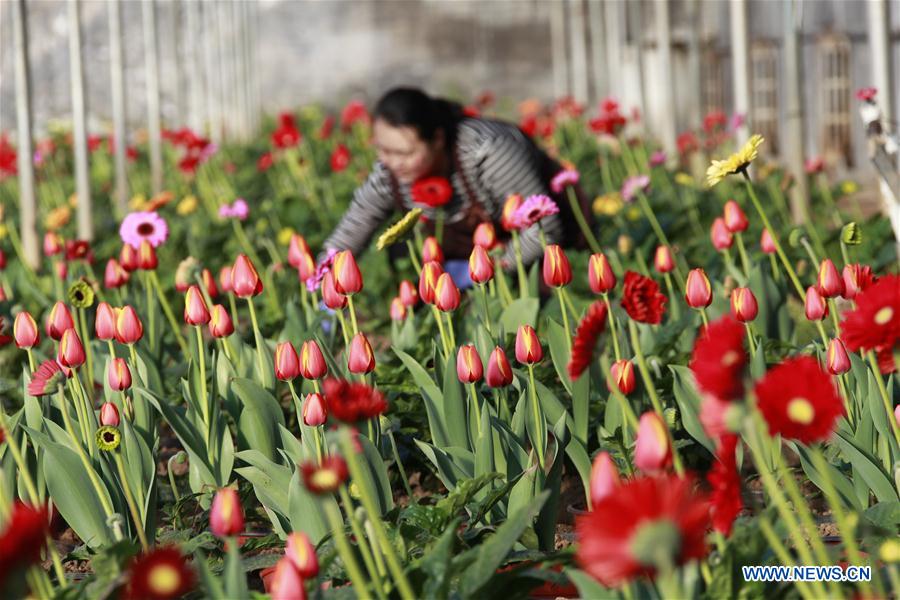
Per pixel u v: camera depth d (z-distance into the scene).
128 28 43.38
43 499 5.72
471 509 5.04
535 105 26.84
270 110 54.91
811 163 13.03
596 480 2.99
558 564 4.39
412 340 7.39
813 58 26.59
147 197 22.42
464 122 8.95
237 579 3.50
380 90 56.62
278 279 11.45
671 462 3.04
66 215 12.05
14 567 2.74
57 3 43.09
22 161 13.48
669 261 7.70
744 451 6.50
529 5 56.56
